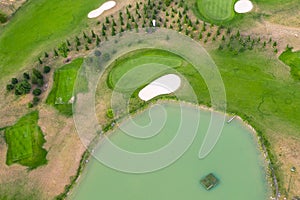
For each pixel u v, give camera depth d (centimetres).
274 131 6875
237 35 8600
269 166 6444
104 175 6800
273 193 6116
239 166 6569
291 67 7831
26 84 8212
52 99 8056
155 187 6531
